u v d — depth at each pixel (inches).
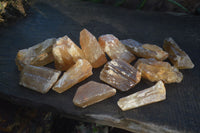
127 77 13.0
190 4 20.0
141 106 12.3
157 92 12.4
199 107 12.3
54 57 13.5
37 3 20.1
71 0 21.2
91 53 13.8
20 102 12.7
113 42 14.3
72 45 13.7
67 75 13.0
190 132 11.4
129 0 20.8
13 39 16.2
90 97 12.1
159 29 17.7
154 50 14.3
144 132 11.9
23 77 13.0
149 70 13.2
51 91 12.9
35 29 17.2
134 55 15.0
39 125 13.5
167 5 20.5
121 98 12.2
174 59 14.2
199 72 14.0
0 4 17.3
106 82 13.1
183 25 18.1
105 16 19.1
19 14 18.2
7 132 13.1
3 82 13.3
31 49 13.9
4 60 14.6
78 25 17.9
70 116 12.4
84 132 13.7
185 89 13.1
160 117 11.9
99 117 12.0
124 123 12.0
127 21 18.6
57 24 17.9
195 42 16.3
